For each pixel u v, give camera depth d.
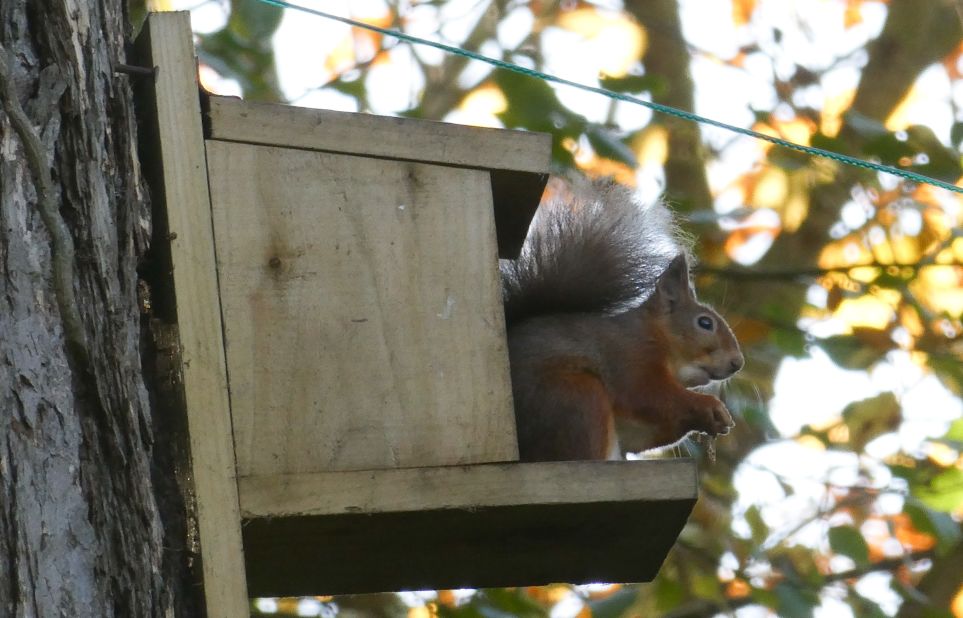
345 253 5.59
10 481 4.39
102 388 4.70
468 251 5.73
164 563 4.85
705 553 12.34
